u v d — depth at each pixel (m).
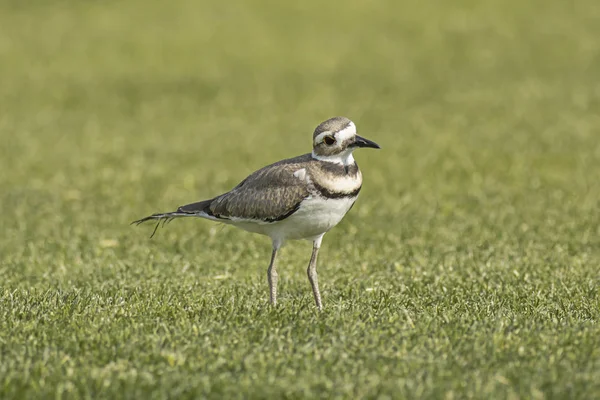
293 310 9.52
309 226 9.62
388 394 7.29
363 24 38.53
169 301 10.05
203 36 37.53
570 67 31.19
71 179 19.30
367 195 17.33
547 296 10.27
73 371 7.70
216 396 7.25
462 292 10.59
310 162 9.50
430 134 23.36
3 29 39.09
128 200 17.20
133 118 26.55
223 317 9.25
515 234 13.99
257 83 30.78
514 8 39.44
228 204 9.91
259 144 23.02
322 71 32.16
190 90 30.06
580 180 17.92
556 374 7.54
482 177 18.50
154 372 7.70
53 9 42.19
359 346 8.23
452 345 8.27
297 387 7.36
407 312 9.40
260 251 13.49
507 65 31.95
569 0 40.16
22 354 8.06
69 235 14.67
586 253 12.76
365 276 11.85
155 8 41.91
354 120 25.52
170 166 20.59
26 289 11.02
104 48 36.12
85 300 9.98
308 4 41.66
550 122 24.06
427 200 16.80
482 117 25.11
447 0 41.03
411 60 33.34
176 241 13.93
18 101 28.70
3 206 16.94
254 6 41.75
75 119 26.41
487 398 7.19
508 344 8.23
